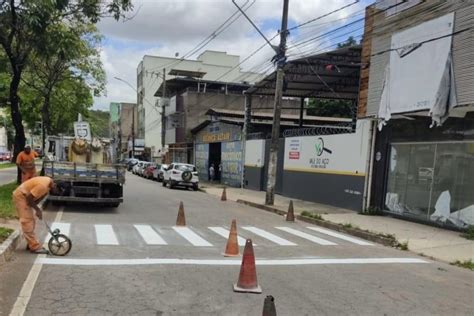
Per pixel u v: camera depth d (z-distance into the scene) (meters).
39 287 6.11
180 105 47.72
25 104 33.34
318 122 36.22
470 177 12.90
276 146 19.69
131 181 35.28
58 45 14.32
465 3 11.96
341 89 28.48
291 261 8.60
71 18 17.30
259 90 29.25
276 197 23.42
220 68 69.25
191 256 8.51
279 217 16.55
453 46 12.27
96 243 9.28
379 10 15.80
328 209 18.23
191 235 11.04
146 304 5.64
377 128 17.02
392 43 14.95
